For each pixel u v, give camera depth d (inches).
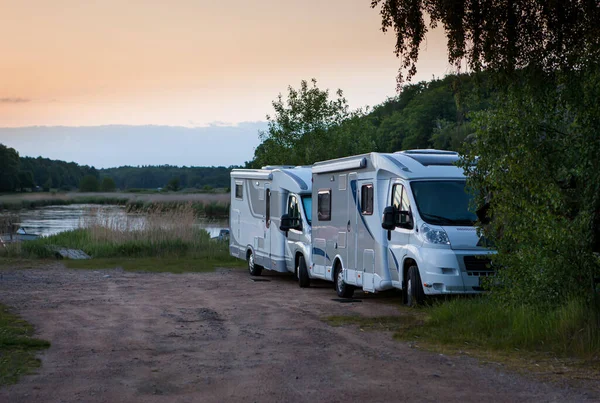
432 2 388.2
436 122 2982.3
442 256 476.4
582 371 300.8
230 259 986.1
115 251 1021.2
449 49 389.7
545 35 385.1
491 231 435.8
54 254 986.7
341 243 599.5
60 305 524.7
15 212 2832.2
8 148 6048.2
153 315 472.4
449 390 268.5
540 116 404.8
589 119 383.6
